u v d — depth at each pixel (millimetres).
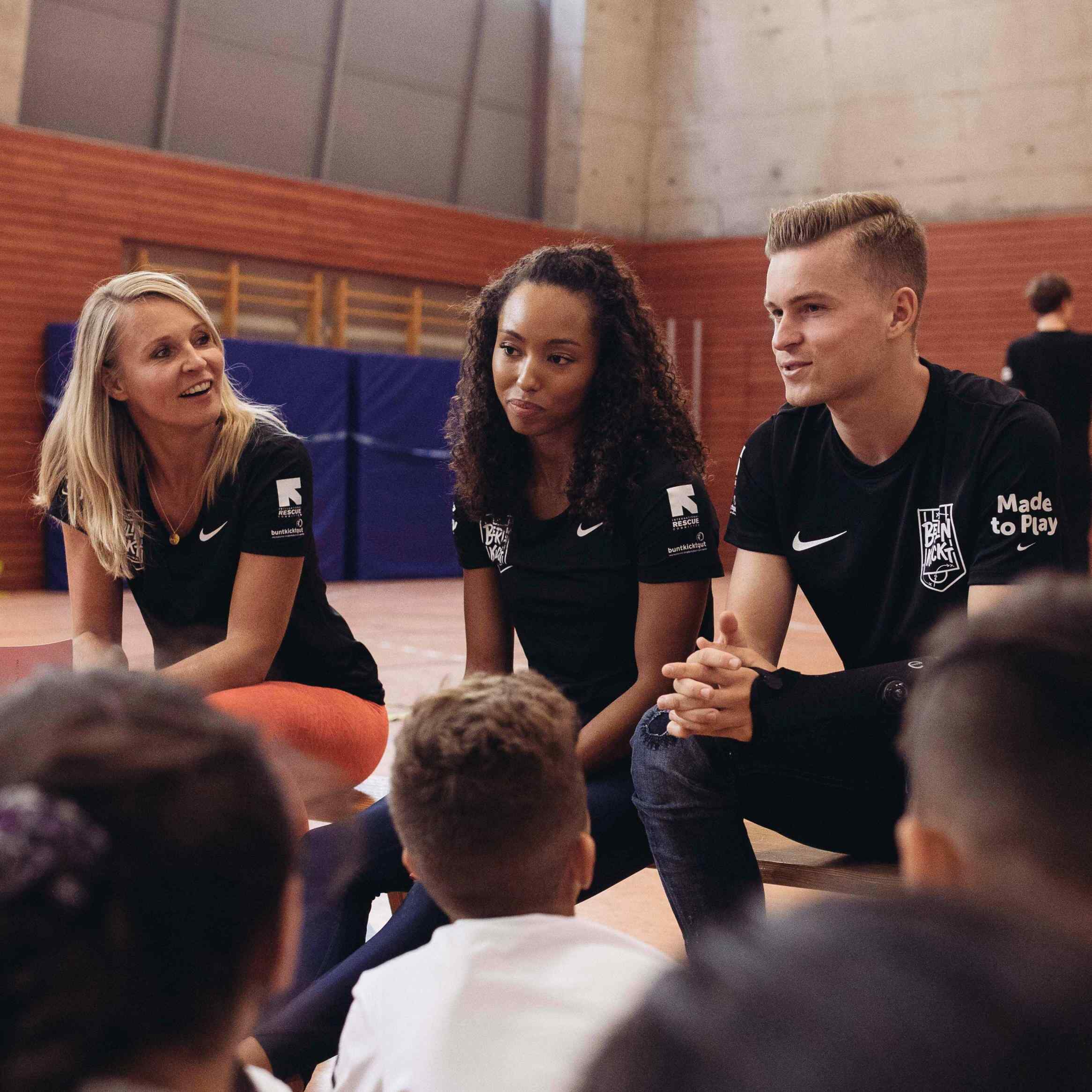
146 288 1979
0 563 8648
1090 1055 342
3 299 8656
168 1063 483
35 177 8742
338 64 10203
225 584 2051
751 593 1794
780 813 1588
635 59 11734
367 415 9328
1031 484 1559
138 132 9406
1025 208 10453
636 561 1747
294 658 2078
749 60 11453
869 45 10922
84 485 2020
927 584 1637
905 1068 340
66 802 451
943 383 1645
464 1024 983
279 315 10156
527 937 1029
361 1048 1060
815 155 11242
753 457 1809
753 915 413
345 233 10273
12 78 8672
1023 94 10375
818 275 1588
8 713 491
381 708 2145
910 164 10867
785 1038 353
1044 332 5477
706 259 11719
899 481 1646
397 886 1569
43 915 437
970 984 355
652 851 1579
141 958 454
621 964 1013
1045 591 478
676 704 1461
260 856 491
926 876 483
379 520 9469
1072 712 432
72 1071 451
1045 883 435
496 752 1095
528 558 1813
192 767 475
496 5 11109
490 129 11312
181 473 2029
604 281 1730
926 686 483
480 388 1834
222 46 9633
